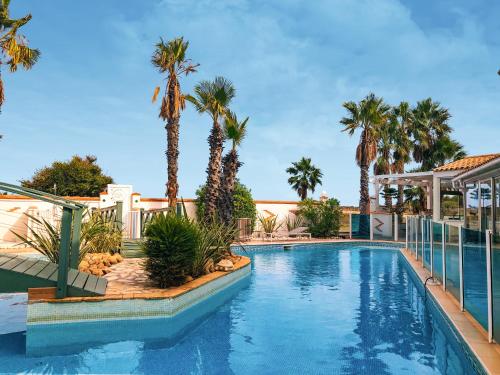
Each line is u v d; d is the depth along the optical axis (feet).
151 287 27.48
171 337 21.44
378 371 16.78
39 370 17.10
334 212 90.63
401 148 102.89
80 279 25.55
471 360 17.03
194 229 30.40
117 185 71.20
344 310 27.35
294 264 52.34
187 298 26.99
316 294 32.78
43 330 22.33
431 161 108.68
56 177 111.55
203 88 47.47
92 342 20.57
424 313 26.55
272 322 24.43
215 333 22.09
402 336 21.63
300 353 18.95
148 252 27.61
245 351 19.29
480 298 20.38
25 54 61.87
